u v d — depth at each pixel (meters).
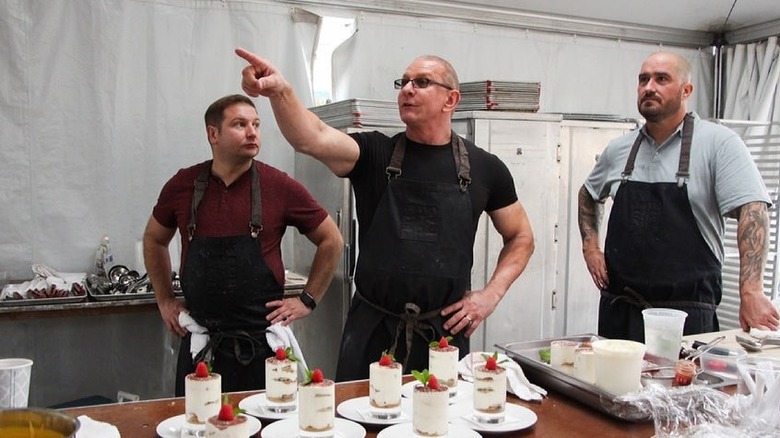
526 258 2.33
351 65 3.72
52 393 3.22
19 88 3.07
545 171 3.64
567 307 3.86
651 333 1.87
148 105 3.31
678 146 2.50
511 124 3.53
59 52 3.13
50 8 3.10
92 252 3.24
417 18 3.87
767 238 2.34
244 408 1.54
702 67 4.75
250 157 2.35
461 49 4.00
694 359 1.90
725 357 1.76
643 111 2.50
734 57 4.64
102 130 3.22
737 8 4.14
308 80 3.63
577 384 1.59
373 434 1.44
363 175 2.19
